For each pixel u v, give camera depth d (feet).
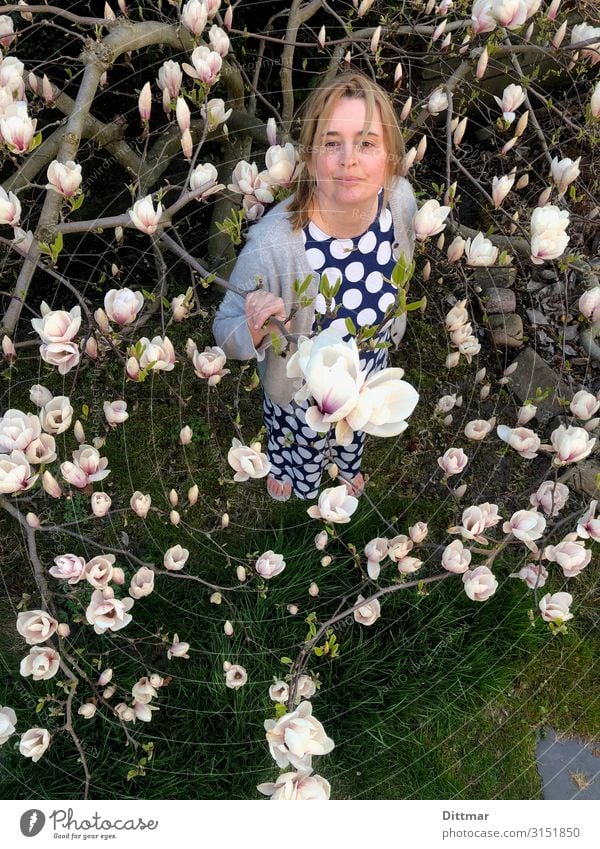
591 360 7.85
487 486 7.14
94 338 4.22
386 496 6.96
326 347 2.25
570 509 6.89
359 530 6.55
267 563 4.57
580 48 4.98
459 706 5.93
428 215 3.89
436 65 7.84
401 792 5.62
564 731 5.98
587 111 4.84
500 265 4.78
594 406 4.48
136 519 6.63
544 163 8.05
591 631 6.37
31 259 3.88
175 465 6.94
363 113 3.69
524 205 7.40
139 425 7.08
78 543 6.46
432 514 6.91
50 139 5.30
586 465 7.01
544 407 7.49
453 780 5.65
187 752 5.57
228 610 6.12
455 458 4.71
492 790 5.65
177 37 5.28
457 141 4.93
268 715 5.65
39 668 4.08
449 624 6.12
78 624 6.08
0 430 3.36
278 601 6.11
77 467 3.65
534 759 5.84
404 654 6.01
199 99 4.24
